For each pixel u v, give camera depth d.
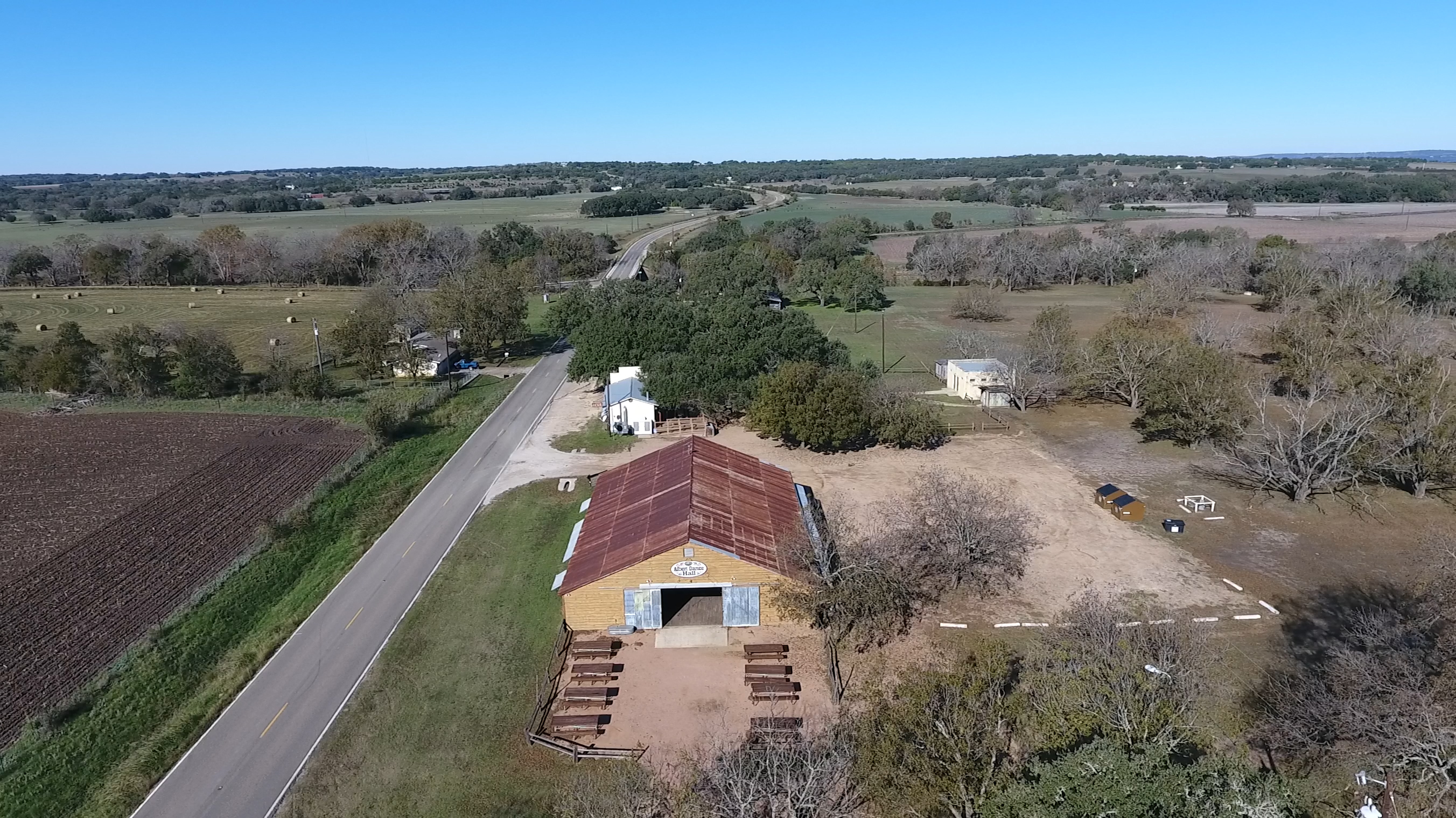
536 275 148.00
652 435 71.12
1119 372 76.00
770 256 152.75
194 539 52.12
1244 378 66.94
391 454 68.12
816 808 25.17
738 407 71.38
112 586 46.19
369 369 91.75
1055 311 87.38
